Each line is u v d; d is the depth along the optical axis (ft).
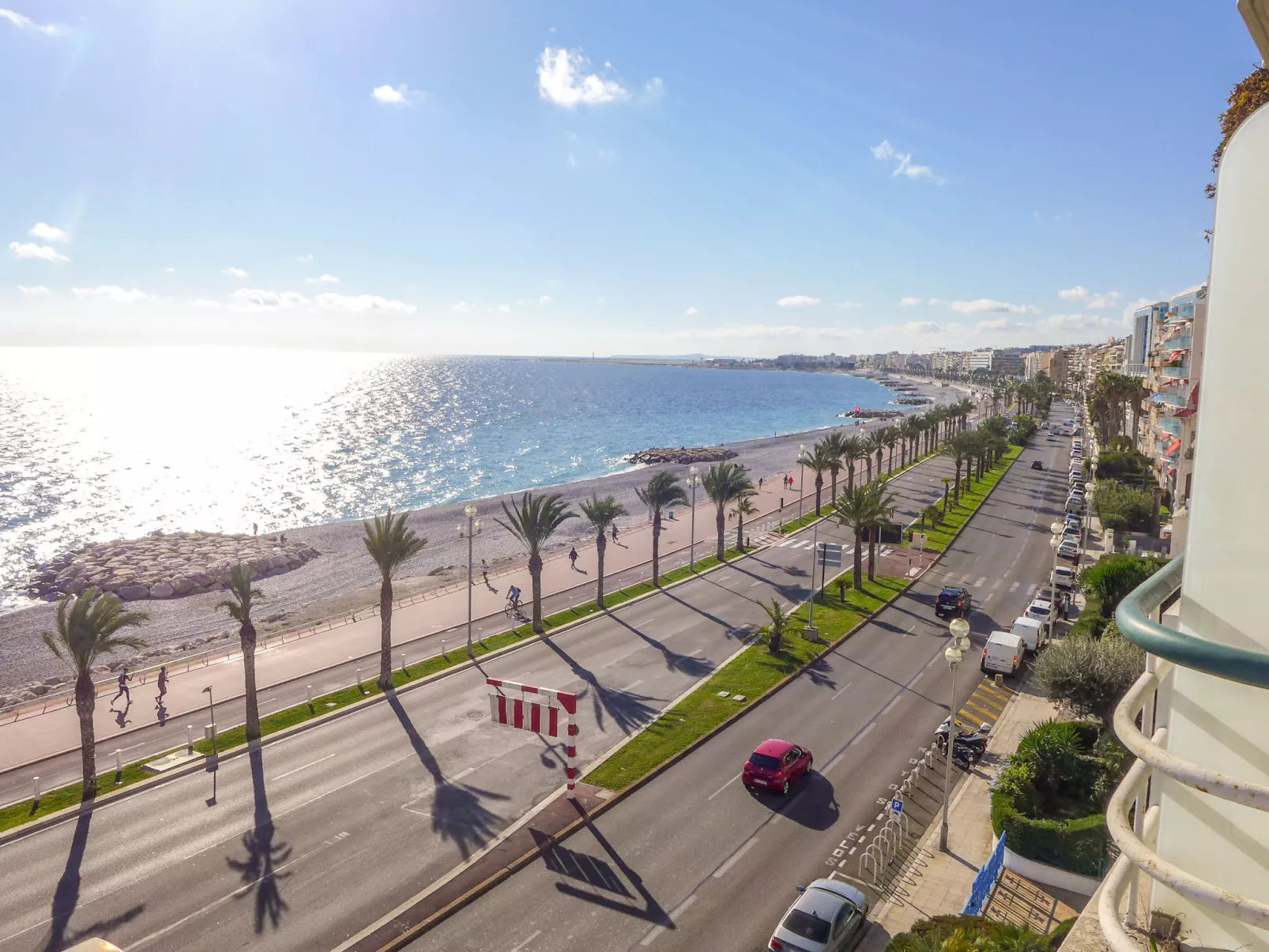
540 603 146.51
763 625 145.89
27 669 146.82
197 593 200.64
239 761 94.53
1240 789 11.00
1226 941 14.07
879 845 76.28
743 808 83.61
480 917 66.39
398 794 86.33
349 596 187.52
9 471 395.55
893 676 121.80
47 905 67.92
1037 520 248.73
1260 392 12.48
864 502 169.27
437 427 628.28
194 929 64.80
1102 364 630.33
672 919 65.92
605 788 87.04
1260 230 12.31
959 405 441.68
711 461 426.10
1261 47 19.76
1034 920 63.62
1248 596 12.87
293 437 556.51
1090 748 85.30
